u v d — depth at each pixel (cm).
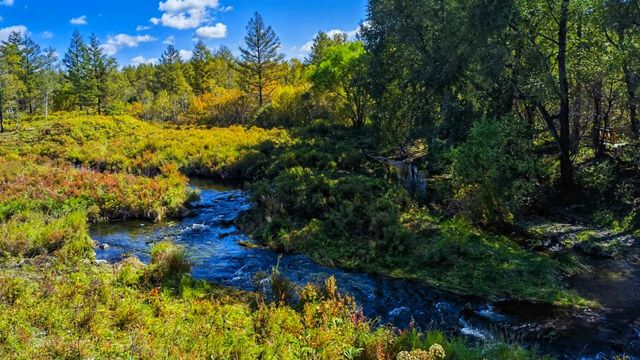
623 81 1700
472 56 1745
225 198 2084
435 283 1091
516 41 1612
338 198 1575
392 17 2300
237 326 736
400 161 2417
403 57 2442
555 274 1107
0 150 3147
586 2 1520
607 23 1561
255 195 1791
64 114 6044
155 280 985
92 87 6400
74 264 1086
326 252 1305
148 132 3975
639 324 854
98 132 3888
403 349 657
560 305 952
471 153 1418
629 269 1136
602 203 1538
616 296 984
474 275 1109
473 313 929
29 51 6731
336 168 2292
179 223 1680
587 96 1891
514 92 1677
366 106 3566
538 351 763
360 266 1212
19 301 726
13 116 5594
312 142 2945
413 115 2414
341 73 3581
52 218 1488
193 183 2539
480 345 766
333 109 4159
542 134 2098
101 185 1855
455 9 1931
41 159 2884
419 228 1385
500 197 1392
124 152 3162
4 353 552
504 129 1481
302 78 7000
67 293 793
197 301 848
